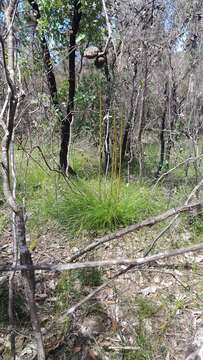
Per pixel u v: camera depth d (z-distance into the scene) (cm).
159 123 480
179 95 414
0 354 164
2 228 271
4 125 112
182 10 355
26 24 280
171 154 392
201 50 359
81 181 333
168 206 300
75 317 185
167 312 191
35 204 303
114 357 164
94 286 210
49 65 361
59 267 93
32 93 273
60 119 378
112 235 134
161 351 166
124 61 387
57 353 166
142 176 405
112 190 298
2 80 174
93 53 299
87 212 280
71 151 451
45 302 195
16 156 386
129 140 454
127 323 183
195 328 178
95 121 440
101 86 402
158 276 220
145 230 272
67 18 360
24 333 173
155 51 372
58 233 273
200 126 335
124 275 220
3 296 190
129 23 358
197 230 271
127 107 418
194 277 220
